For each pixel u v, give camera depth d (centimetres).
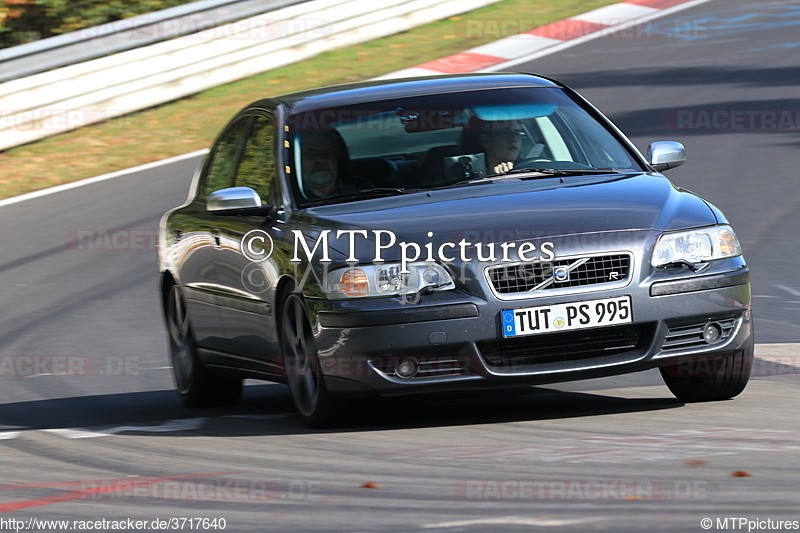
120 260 3653
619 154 2083
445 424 1828
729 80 5472
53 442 1894
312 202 1941
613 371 1766
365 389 1750
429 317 1723
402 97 2120
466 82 2188
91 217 4188
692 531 1127
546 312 1736
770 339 2464
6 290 3400
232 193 1956
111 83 5575
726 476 1356
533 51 6331
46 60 5412
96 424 2059
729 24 6631
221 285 2091
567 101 2166
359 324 1733
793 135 4525
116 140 5288
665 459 1467
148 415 2150
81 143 5284
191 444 1811
